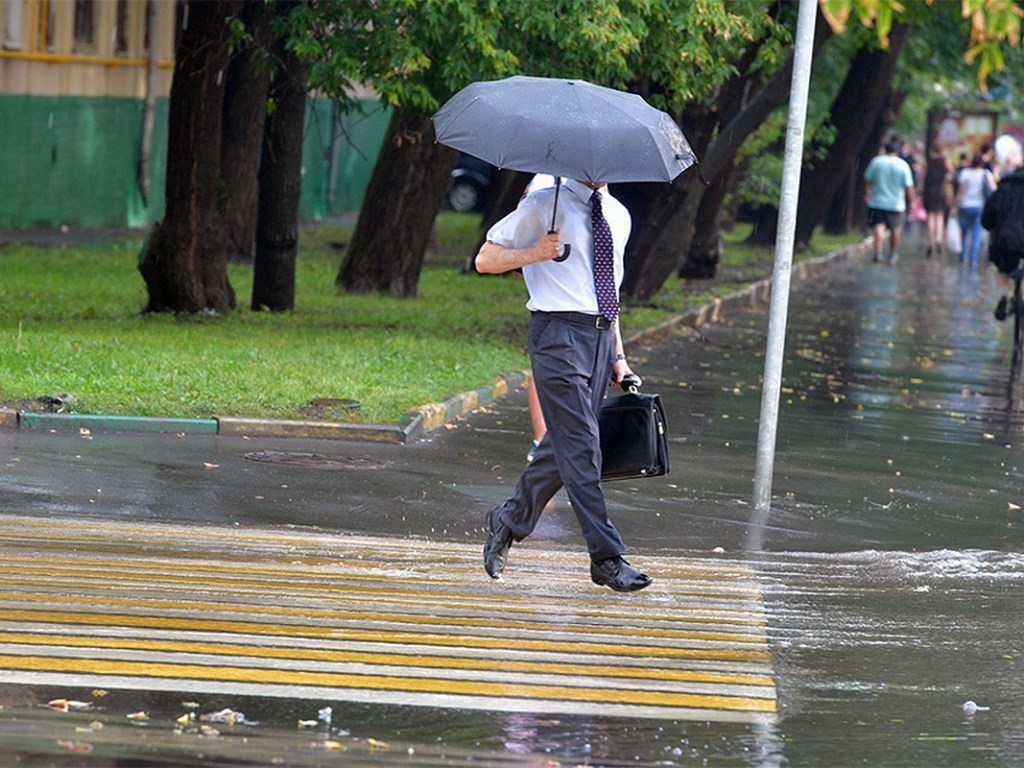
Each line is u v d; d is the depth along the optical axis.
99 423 32.84
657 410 21.08
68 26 91.06
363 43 45.44
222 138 68.31
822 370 51.69
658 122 20.83
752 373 49.69
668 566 24.34
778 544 26.52
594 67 45.34
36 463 29.05
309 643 18.83
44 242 82.69
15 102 87.31
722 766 15.40
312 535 24.98
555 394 20.31
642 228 63.62
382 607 20.73
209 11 50.84
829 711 17.42
